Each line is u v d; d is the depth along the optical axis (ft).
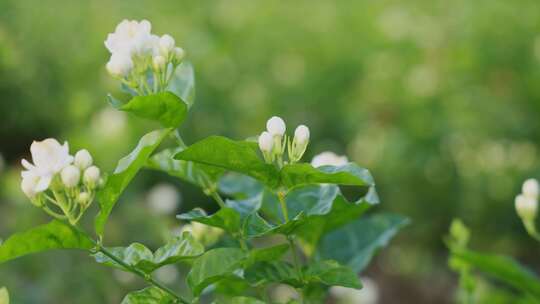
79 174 2.34
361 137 7.30
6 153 8.29
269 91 7.84
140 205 5.88
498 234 6.87
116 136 6.40
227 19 9.01
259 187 2.69
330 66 8.16
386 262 7.10
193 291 2.34
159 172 6.94
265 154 2.39
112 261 2.30
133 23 2.48
